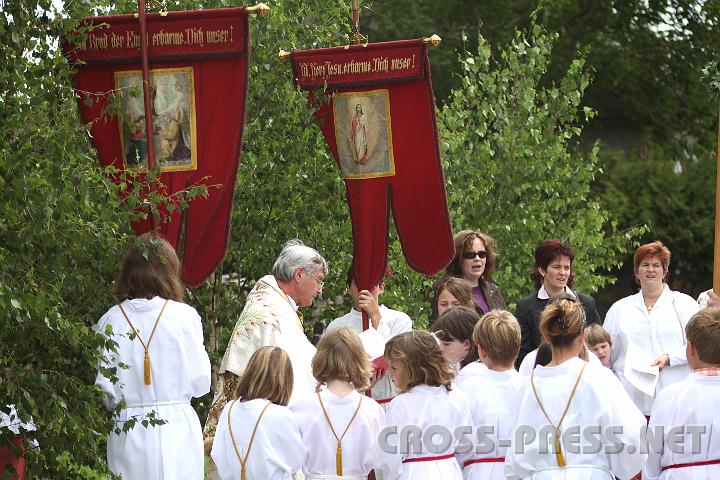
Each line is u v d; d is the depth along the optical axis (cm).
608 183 4722
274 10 1650
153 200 1166
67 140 1110
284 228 1631
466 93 2300
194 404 1634
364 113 1479
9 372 1059
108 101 1261
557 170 2325
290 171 1619
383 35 4678
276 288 1348
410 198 1470
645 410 1509
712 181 4781
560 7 5000
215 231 1317
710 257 4750
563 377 1056
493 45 4800
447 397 1120
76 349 1073
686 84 5334
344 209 1666
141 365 1156
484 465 1138
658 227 4684
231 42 1305
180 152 1319
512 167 2289
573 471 1039
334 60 1479
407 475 1105
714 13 5247
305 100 1501
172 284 1182
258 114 1644
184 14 1299
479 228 2258
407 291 1845
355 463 1137
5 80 1105
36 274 1088
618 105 5588
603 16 5328
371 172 1480
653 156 5022
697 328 1094
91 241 1071
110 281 1269
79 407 1080
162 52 1309
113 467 1162
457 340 1249
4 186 1020
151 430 1155
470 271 1593
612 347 1575
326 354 1152
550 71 4991
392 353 1123
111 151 1320
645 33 5338
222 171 1314
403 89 1466
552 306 1074
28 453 1098
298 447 1131
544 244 1569
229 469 1141
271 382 1146
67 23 1188
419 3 4938
